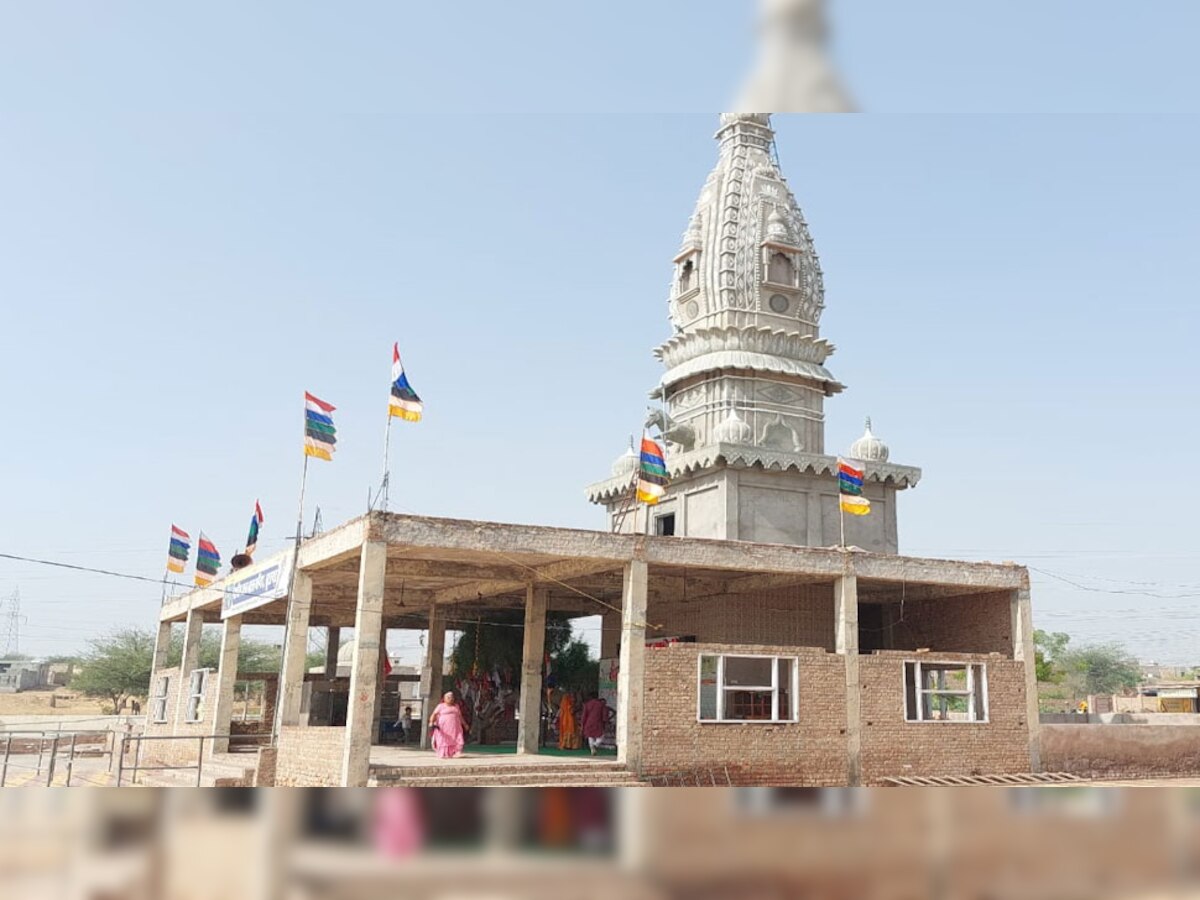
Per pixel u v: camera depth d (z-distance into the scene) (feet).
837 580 95.86
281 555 93.04
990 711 98.07
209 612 131.23
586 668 135.23
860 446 126.52
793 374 126.93
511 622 131.54
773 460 116.47
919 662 96.12
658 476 90.89
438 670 117.19
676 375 130.31
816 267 134.51
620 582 104.68
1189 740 107.86
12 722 203.82
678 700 84.99
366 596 75.36
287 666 87.45
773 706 88.38
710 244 131.44
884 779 91.20
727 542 89.86
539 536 82.64
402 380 80.64
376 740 119.55
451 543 79.10
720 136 139.33
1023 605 102.37
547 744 119.44
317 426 91.45
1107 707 227.61
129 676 270.05
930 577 98.17
